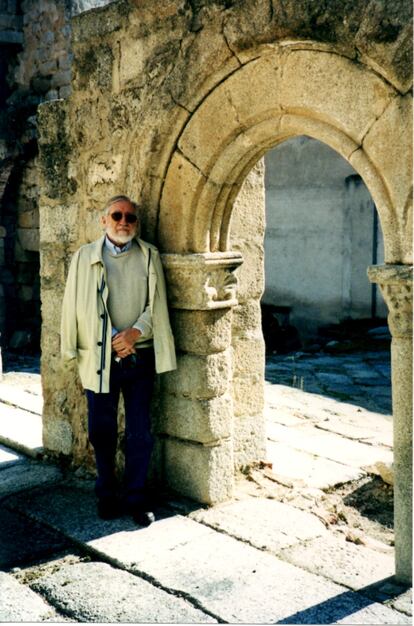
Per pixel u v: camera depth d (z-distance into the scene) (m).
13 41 10.37
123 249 4.24
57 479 4.97
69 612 3.29
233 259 4.41
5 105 10.70
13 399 7.27
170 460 4.61
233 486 4.57
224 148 4.14
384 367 9.26
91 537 4.02
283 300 12.50
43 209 5.22
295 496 4.62
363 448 5.75
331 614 3.21
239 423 4.89
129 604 3.34
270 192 12.45
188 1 4.12
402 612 3.23
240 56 3.93
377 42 3.36
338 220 11.75
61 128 5.02
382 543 4.09
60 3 9.77
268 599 3.35
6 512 4.43
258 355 4.97
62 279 5.15
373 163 3.47
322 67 3.62
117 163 4.64
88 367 4.22
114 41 4.58
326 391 7.92
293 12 3.63
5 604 3.36
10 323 11.27
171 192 4.37
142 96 4.43
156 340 4.25
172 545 3.92
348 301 11.76
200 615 3.24
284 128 3.89
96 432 4.26
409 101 3.28
